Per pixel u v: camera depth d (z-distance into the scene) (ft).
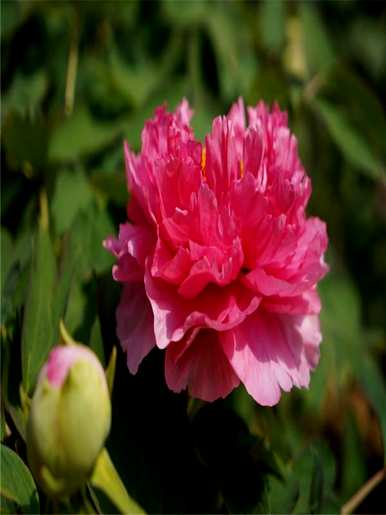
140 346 2.20
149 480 2.29
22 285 2.42
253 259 2.19
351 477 2.93
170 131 2.24
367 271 3.88
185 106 2.38
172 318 2.15
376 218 3.82
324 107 2.97
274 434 2.67
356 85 2.94
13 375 2.32
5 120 2.74
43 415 2.00
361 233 3.81
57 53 3.05
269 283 2.15
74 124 2.81
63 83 3.02
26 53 3.04
